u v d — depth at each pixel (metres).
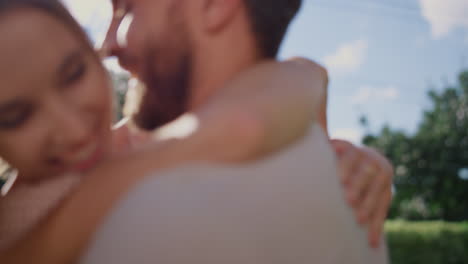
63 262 0.70
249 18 0.86
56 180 0.73
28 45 0.68
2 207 0.74
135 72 0.89
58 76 0.70
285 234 0.73
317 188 0.80
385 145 20.55
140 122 0.91
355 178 0.92
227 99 0.77
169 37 0.84
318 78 0.94
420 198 20.97
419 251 11.18
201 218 0.68
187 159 0.71
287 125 0.78
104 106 0.77
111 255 0.68
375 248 0.92
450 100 20.53
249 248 0.69
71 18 0.74
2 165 0.88
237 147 0.72
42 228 0.70
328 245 0.78
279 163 0.77
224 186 0.71
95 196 0.70
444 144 19.98
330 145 0.94
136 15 0.86
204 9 0.84
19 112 0.69
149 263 0.67
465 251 11.11
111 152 0.81
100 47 0.87
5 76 0.66
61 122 0.70
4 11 0.68
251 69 0.84
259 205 0.72
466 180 20.03
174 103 0.87
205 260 0.67
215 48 0.84
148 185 0.70
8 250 0.70
